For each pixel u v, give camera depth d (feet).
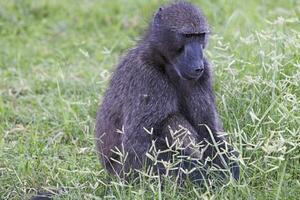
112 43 59.21
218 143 37.65
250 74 42.57
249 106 39.75
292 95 38.01
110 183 36.63
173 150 36.50
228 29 55.67
